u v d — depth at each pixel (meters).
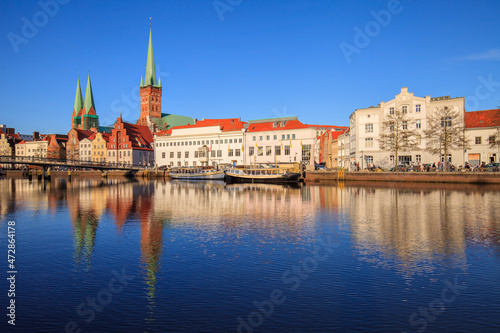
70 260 22.47
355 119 107.56
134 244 26.33
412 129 100.25
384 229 31.25
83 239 28.05
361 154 106.56
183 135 153.88
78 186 91.44
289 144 130.75
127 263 21.77
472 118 97.31
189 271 20.19
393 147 99.69
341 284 18.08
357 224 33.72
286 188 81.88
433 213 39.75
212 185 96.81
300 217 38.03
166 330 13.75
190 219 37.19
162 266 21.16
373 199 54.38
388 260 22.00
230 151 141.88
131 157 183.38
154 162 176.38
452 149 95.50
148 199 57.44
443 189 71.25
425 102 99.19
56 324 14.26
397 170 94.75
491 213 39.47
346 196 59.69
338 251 24.06
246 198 58.47
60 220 36.81
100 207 47.06
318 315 14.80
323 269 20.38
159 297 16.67
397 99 101.94
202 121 156.25
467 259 22.14
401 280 18.58
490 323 14.12
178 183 107.81
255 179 110.06
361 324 14.07
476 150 93.56
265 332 13.52
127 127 192.75
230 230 31.27
